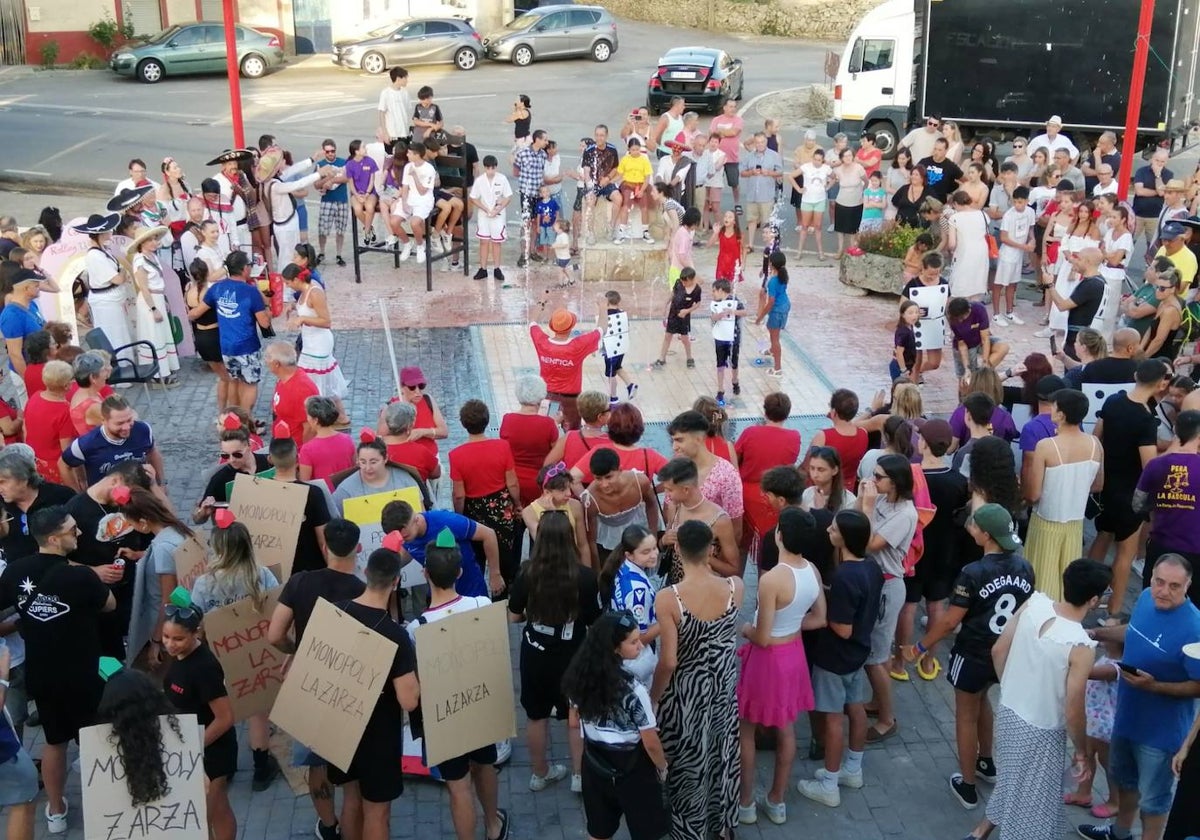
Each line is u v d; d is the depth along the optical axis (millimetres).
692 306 13227
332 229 17281
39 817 6508
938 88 22422
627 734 5484
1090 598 5590
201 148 23922
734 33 41438
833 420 8352
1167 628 5711
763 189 18047
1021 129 22219
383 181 17141
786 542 6113
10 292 11008
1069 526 7855
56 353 9562
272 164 15891
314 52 35812
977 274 14172
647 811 5559
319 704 5652
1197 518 7520
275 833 6367
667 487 6762
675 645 5797
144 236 12477
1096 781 6895
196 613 5543
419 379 8477
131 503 6758
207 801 5773
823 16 40594
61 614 6074
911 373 11602
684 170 18406
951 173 16469
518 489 8000
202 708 5633
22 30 33750
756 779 6879
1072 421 7664
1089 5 20672
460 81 31578
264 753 6660
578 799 6691
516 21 34969
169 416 12172
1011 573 6316
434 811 6586
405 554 6723
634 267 16844
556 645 6266
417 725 6113
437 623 5664
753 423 11984
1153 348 10797
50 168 22469
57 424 8734
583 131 25938
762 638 6172
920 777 6953
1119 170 16906
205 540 7035
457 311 15492
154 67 31438
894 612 7023
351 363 13500
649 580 6598
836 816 6594
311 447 7973
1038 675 5695
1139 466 8234
